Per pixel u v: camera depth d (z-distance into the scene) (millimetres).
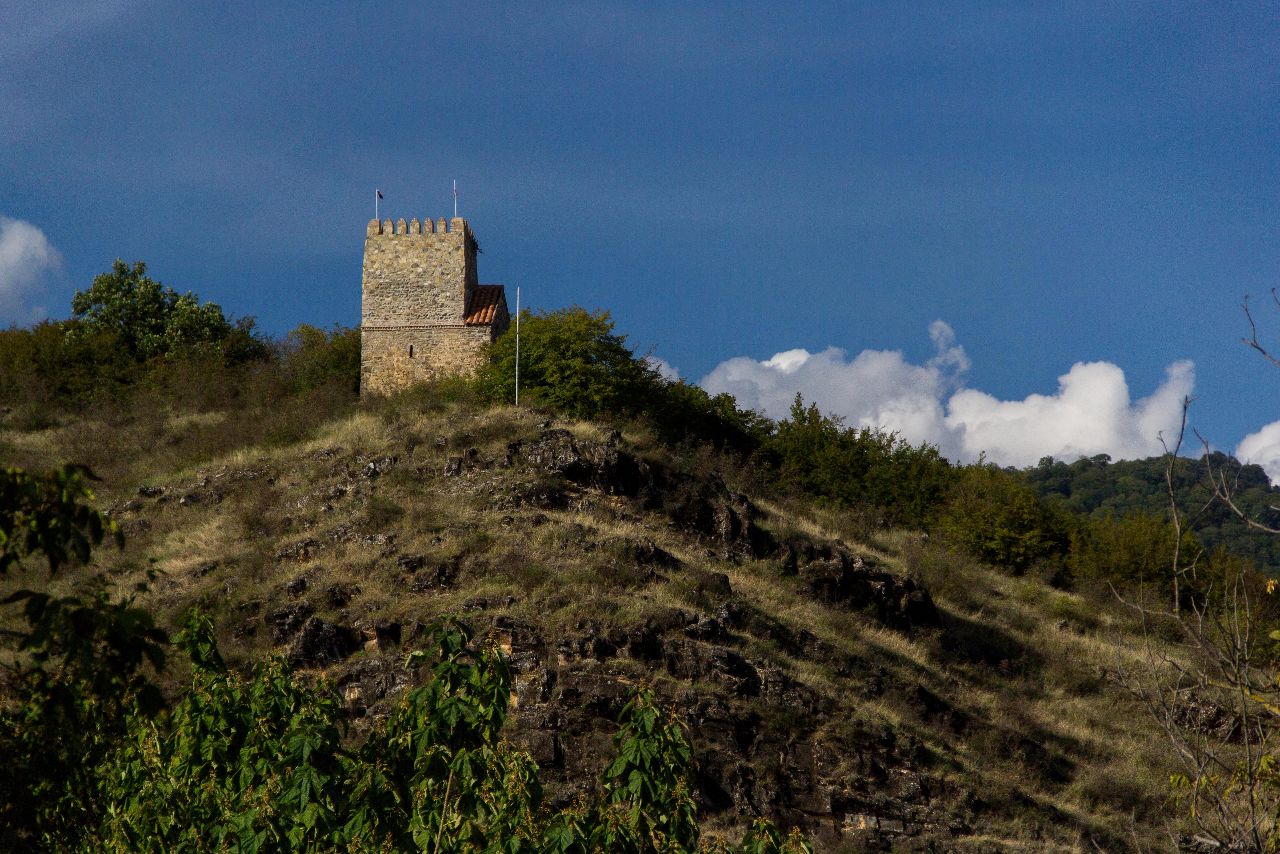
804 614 71938
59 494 15398
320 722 24734
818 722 59625
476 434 82312
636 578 67312
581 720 55500
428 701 24047
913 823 55781
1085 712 71625
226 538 73875
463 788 23391
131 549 73875
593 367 95188
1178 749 17688
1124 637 84438
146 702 15906
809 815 55281
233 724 25203
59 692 16219
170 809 24047
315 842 22953
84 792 20172
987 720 66812
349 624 62344
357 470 80000
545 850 23328
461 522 71688
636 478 80312
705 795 53969
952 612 83562
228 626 62906
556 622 60812
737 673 60531
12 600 15438
